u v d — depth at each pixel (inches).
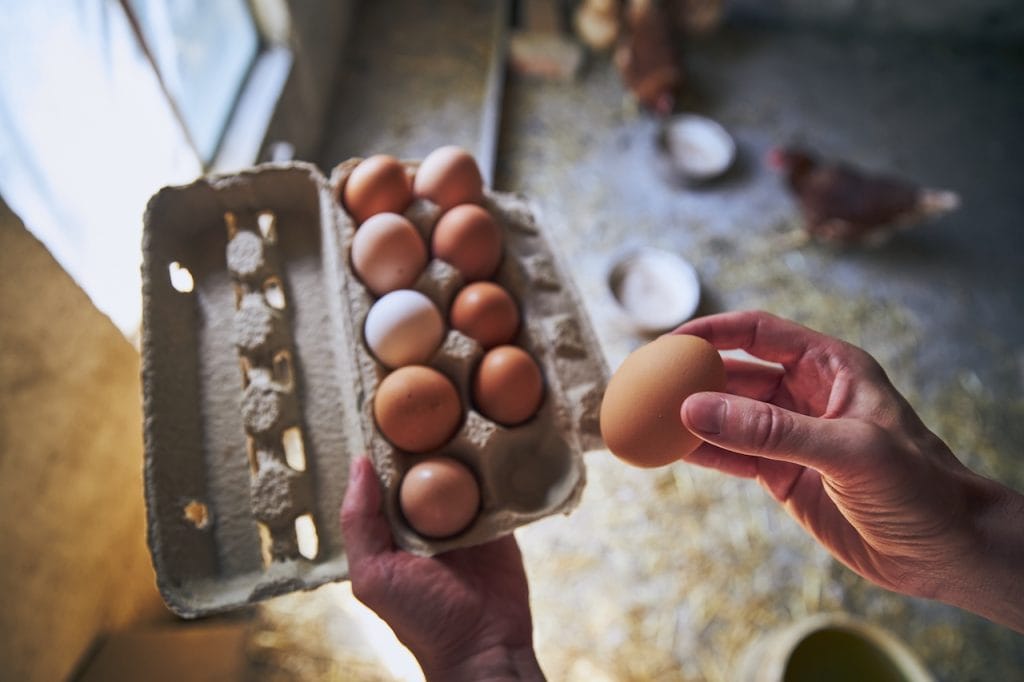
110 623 23.0
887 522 15.0
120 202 23.6
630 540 31.0
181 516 16.1
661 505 31.9
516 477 17.7
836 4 48.5
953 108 46.6
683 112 45.4
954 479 14.7
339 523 17.0
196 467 16.8
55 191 20.4
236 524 16.7
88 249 22.1
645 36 42.3
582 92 45.0
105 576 22.5
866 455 13.6
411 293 17.5
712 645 29.2
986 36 48.9
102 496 21.9
